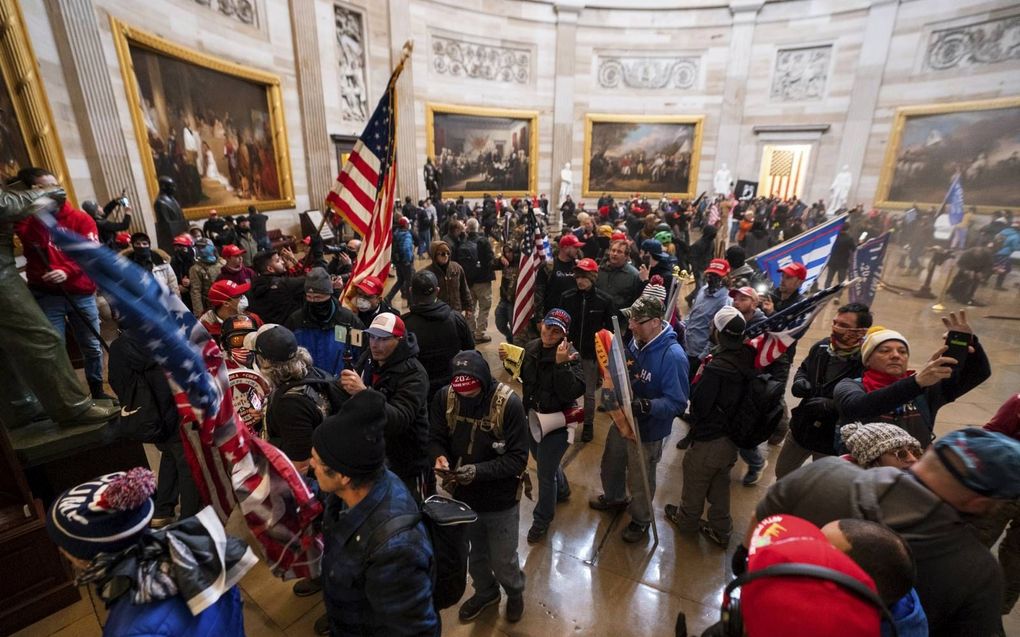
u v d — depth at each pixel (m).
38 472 2.77
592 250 7.03
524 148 19.36
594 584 2.65
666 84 19.45
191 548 1.14
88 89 6.24
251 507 1.66
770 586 0.86
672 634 2.37
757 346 2.58
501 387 2.17
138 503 1.09
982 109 14.25
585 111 19.64
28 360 2.61
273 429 2.20
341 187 3.54
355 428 1.28
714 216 10.86
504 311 5.79
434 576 1.37
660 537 3.00
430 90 16.84
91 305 3.89
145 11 7.50
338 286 4.74
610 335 2.74
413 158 16.55
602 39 19.02
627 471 3.00
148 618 1.05
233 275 4.67
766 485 3.55
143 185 7.27
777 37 18.12
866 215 14.20
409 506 1.39
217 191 9.43
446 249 5.25
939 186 15.42
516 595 2.36
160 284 1.33
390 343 2.28
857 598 0.82
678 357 2.74
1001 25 14.01
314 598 2.56
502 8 17.70
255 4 10.62
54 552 2.40
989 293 9.45
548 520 2.94
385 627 1.29
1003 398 5.02
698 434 2.74
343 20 13.81
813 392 2.72
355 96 14.41
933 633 1.30
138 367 2.39
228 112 9.74
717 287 4.24
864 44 16.72
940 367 1.84
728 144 19.45
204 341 1.48
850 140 17.42
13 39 4.88
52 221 1.09
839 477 1.38
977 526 1.91
